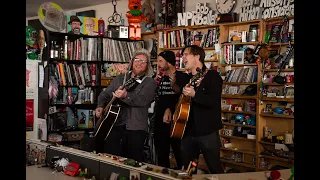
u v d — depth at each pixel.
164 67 3.90
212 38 5.04
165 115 3.77
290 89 4.30
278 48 4.54
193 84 2.97
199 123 2.94
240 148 4.91
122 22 6.30
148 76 3.41
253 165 4.60
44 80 5.04
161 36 5.62
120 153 3.36
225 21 4.87
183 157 3.07
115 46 5.73
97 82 5.56
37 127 4.73
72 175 2.21
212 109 2.94
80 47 5.42
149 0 5.90
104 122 3.28
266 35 4.54
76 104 5.36
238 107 4.75
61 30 5.19
